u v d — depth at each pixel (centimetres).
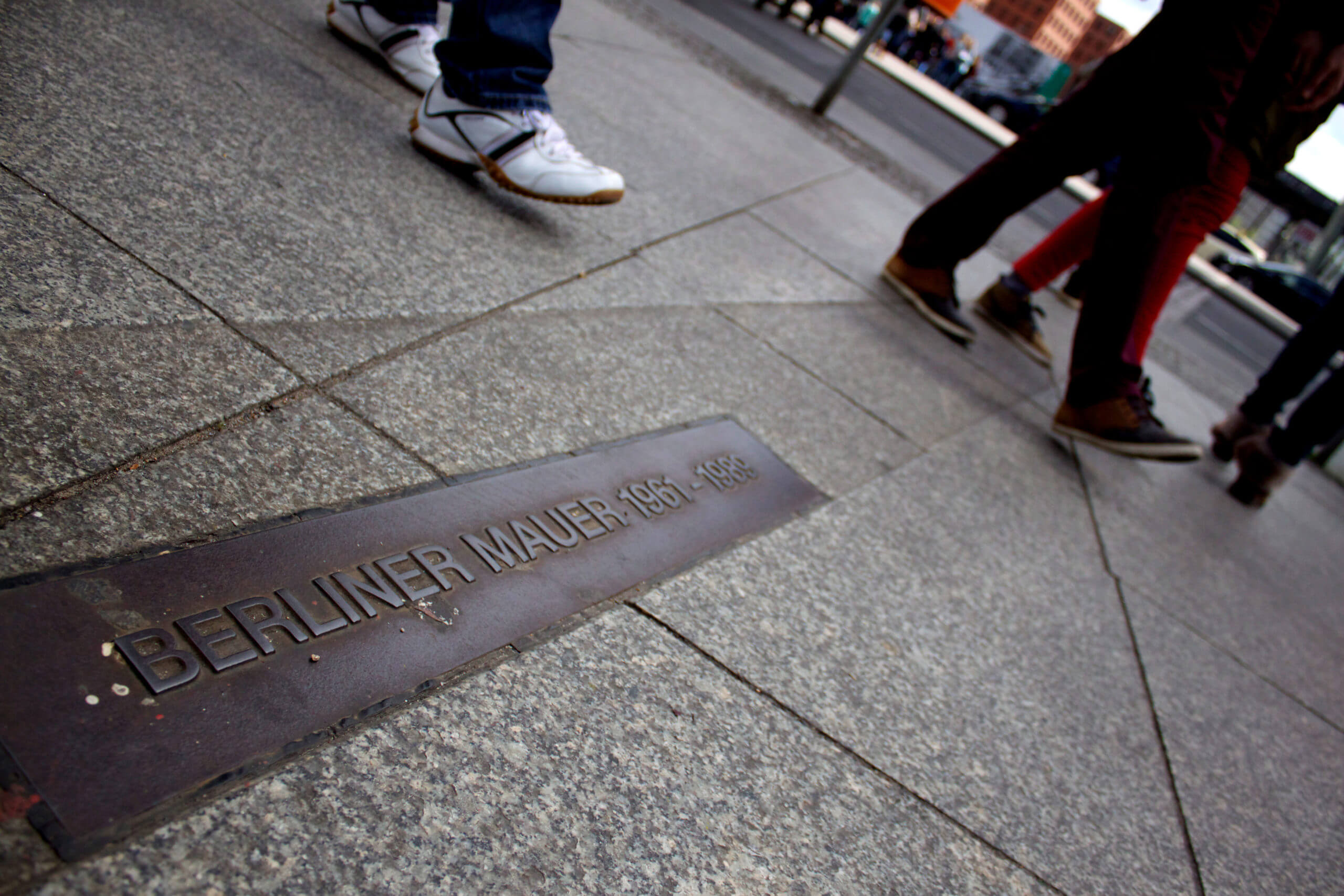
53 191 154
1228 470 422
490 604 127
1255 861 165
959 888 125
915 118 1186
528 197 253
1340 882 172
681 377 218
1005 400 328
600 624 135
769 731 133
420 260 200
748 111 543
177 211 168
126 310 139
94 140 173
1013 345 403
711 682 136
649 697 127
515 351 189
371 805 94
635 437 185
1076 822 150
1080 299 536
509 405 172
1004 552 224
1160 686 204
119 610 99
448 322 185
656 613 143
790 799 124
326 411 144
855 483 217
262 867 84
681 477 181
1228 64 245
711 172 385
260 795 90
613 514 160
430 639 117
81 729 87
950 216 336
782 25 1213
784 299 299
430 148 248
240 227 175
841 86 657
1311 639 280
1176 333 856
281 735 97
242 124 212
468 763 104
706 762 122
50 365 122
